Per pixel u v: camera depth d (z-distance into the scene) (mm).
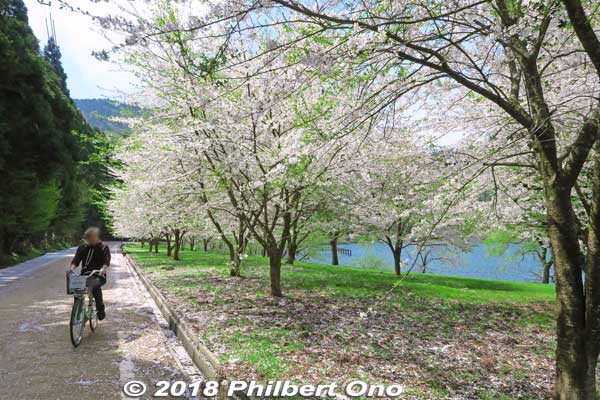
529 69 4332
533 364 6156
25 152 23125
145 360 5734
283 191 10609
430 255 29625
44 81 24031
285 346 6016
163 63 9430
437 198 7078
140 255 30438
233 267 12719
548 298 13484
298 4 3400
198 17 3412
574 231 3982
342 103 6848
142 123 11508
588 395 3836
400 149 9594
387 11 4246
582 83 6301
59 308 9617
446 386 4863
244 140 9906
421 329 7996
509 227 15320
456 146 8438
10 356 5777
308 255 34406
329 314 8773
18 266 23625
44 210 30641
